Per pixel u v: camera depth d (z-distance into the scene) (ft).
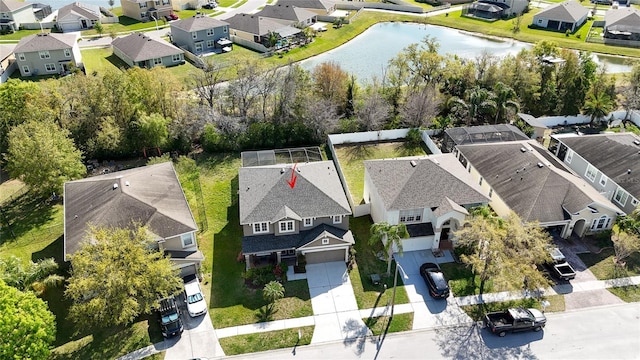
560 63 229.25
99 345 110.11
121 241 108.78
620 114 218.59
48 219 152.76
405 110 206.80
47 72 271.49
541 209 139.95
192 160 171.32
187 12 397.60
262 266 131.23
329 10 380.78
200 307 117.08
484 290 125.49
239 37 325.42
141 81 184.85
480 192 139.44
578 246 140.36
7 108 175.42
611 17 348.59
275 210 131.44
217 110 203.72
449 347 110.01
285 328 114.83
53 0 485.15
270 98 210.38
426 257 136.46
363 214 153.48
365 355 108.06
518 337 112.27
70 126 179.52
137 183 138.21
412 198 136.67
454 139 183.83
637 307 120.26
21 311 98.53
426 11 402.11
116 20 361.51
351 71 277.85
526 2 393.50
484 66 227.61
